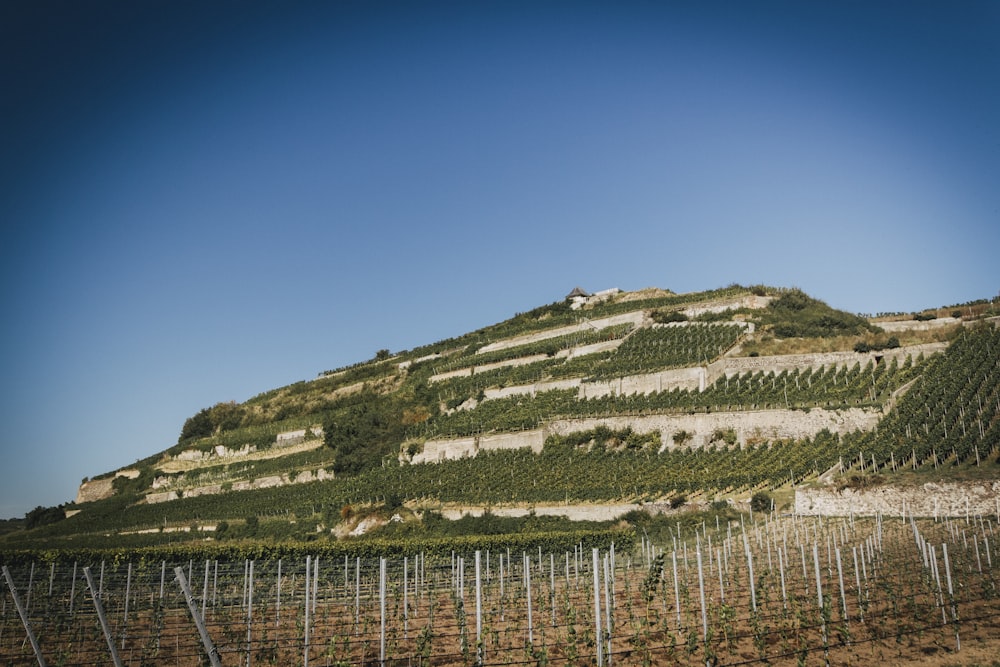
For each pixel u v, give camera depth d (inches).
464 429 3784.5
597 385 3683.6
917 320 4266.7
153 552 1844.2
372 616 1445.6
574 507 2721.5
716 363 3462.1
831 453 2640.3
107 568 1736.0
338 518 3302.2
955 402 2753.4
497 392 4138.8
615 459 3075.8
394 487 3417.8
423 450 3772.1
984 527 1802.4
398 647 1223.5
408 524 3002.0
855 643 1096.8
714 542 2047.2
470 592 1633.9
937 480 2288.4
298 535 3260.3
